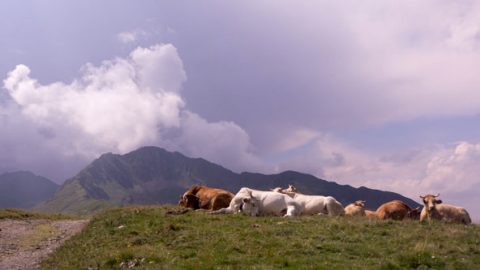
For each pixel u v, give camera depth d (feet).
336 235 60.03
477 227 67.41
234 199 86.22
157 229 68.80
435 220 77.87
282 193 89.30
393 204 94.38
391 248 53.78
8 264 66.18
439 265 47.93
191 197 95.35
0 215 117.80
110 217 85.92
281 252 52.49
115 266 52.21
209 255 52.16
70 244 72.23
